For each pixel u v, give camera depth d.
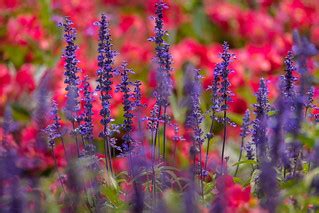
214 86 4.93
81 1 9.76
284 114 4.61
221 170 5.00
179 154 6.38
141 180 4.91
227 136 7.48
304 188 4.40
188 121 4.89
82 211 4.76
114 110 7.42
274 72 9.08
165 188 4.84
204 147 7.00
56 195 5.16
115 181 4.94
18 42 9.71
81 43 9.00
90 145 4.90
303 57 4.94
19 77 8.50
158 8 4.83
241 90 8.19
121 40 9.70
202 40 10.66
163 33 4.83
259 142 4.85
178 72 8.41
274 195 4.17
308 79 4.88
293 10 10.59
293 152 4.85
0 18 10.38
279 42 9.70
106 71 4.83
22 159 4.57
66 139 5.70
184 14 10.74
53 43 9.66
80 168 4.68
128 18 9.71
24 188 4.42
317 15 10.64
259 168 4.78
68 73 4.84
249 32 10.45
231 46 10.73
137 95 4.89
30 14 10.29
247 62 8.95
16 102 8.30
